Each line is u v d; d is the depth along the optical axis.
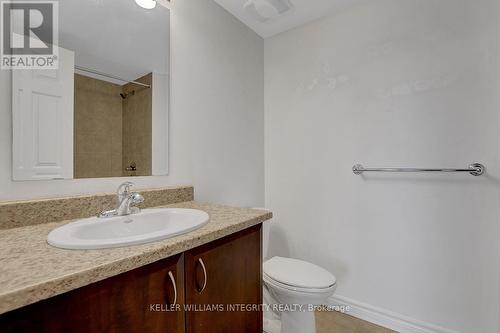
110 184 1.12
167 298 0.70
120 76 1.16
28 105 0.90
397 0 1.48
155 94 1.29
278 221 1.99
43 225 0.85
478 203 1.25
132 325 0.62
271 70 2.03
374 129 1.55
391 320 1.48
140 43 1.23
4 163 0.85
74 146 1.01
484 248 1.24
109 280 0.58
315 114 1.80
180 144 1.40
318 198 1.79
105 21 1.12
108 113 1.12
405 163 1.45
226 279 0.91
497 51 1.20
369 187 1.57
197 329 0.79
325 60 1.76
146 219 1.01
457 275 1.30
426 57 1.39
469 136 1.27
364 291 1.59
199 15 1.51
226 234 0.86
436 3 1.36
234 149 1.76
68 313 0.51
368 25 1.58
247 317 1.02
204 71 1.54
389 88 1.50
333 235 1.72
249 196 1.89
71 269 0.51
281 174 1.98
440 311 1.34
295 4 1.62
